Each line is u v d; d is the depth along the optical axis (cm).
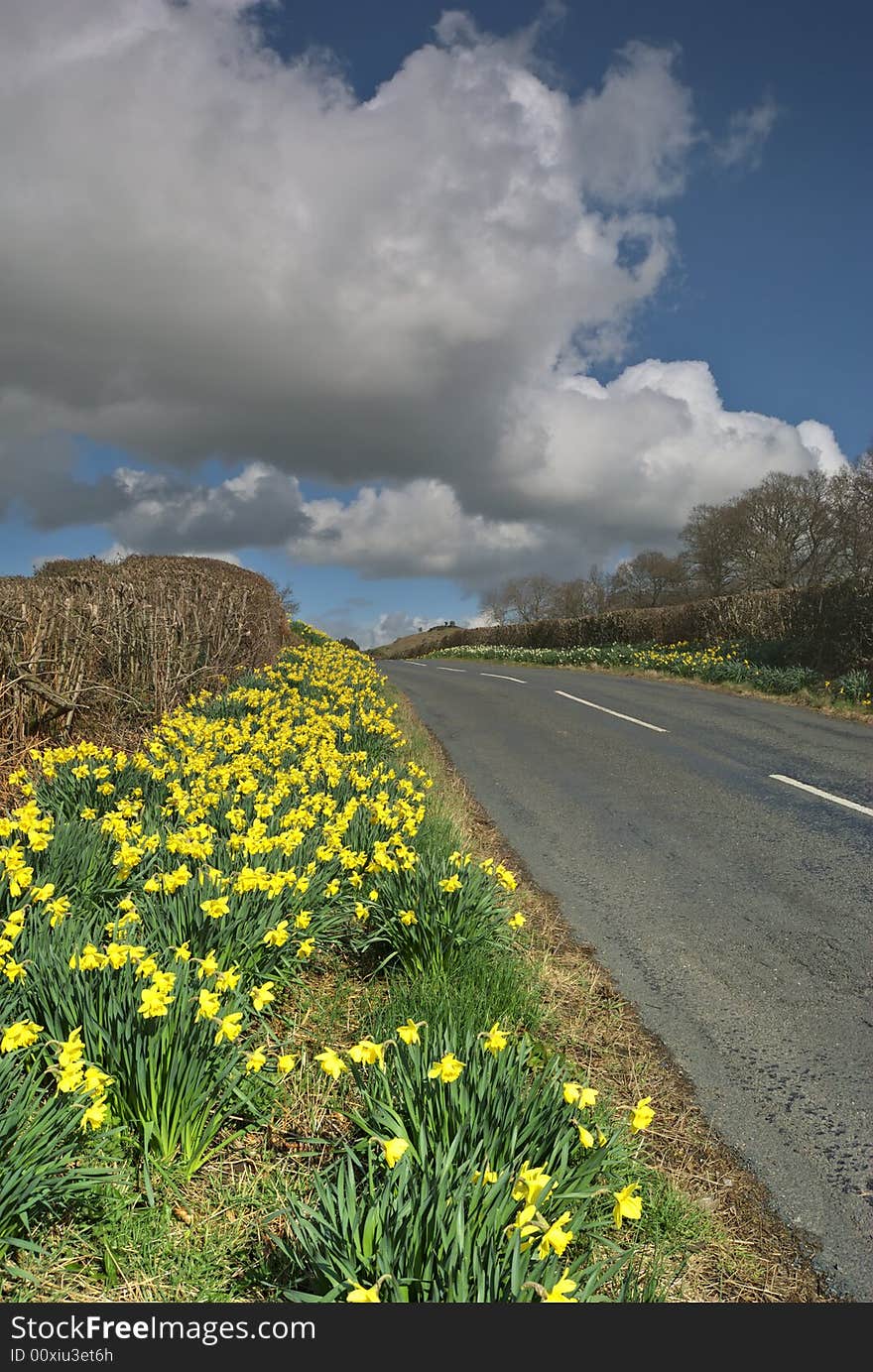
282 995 372
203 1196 255
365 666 2055
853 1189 275
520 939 464
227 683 1216
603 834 701
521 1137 243
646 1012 397
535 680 2106
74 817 516
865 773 884
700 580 4694
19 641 666
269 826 506
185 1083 260
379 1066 275
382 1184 235
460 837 632
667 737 1146
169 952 322
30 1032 251
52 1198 230
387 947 421
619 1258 232
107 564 1788
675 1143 296
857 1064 351
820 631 1750
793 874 587
